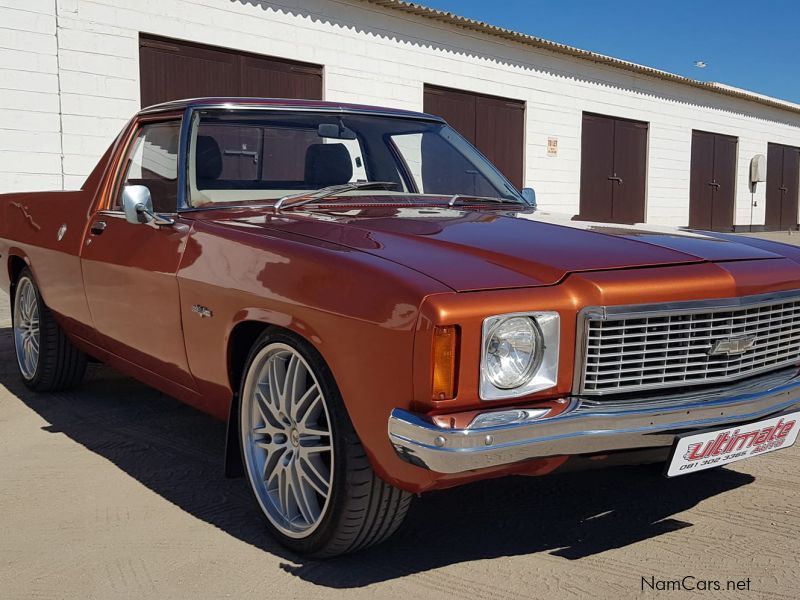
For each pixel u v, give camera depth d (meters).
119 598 2.42
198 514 3.06
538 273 2.42
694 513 3.06
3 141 9.01
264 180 3.58
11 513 3.05
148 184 3.70
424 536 2.86
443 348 2.19
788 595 2.42
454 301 2.20
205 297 2.96
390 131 3.97
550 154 16.66
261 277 2.69
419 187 3.88
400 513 2.54
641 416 2.38
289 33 11.60
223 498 3.22
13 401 4.63
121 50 9.80
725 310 2.56
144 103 10.09
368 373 2.32
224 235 2.97
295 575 2.56
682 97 20.47
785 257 2.97
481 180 4.04
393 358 2.25
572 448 2.30
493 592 2.44
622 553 2.72
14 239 4.73
